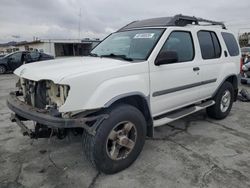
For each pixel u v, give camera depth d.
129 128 3.28
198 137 4.54
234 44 5.60
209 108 5.37
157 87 3.66
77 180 3.16
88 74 2.88
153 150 3.97
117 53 3.97
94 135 2.91
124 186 3.04
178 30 4.11
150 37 3.89
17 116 3.66
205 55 4.66
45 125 3.07
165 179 3.18
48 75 2.92
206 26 4.82
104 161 3.12
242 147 4.12
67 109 2.77
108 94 2.99
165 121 3.90
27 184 3.08
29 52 17.39
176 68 3.95
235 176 3.25
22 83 3.51
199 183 3.09
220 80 5.08
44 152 3.90
